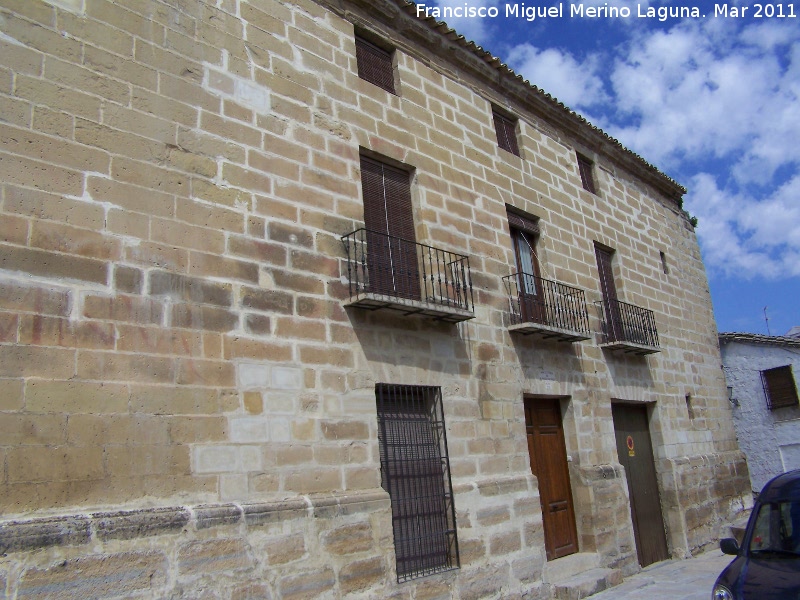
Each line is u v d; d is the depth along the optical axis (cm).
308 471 761
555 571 1064
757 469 1928
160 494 641
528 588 983
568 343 1243
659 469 1454
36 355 596
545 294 1244
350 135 953
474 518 939
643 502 1388
